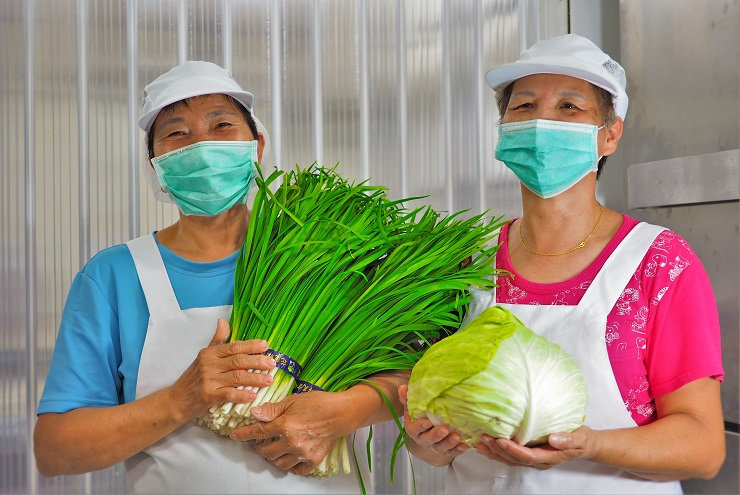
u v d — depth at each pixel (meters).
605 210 1.53
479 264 1.54
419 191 2.38
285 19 2.32
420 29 2.40
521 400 1.17
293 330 1.42
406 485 2.31
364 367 1.46
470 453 1.48
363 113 2.36
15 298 2.14
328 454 1.45
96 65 2.20
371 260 1.49
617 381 1.36
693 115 1.93
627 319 1.37
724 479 1.88
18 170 2.16
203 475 1.42
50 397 1.42
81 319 1.47
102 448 1.35
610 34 2.43
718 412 1.32
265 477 1.43
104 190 2.19
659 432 1.27
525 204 1.55
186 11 2.26
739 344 1.81
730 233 1.82
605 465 1.37
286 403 1.37
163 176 1.51
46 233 2.15
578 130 1.47
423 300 1.51
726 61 1.82
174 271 1.52
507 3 2.44
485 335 1.24
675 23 1.98
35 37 2.17
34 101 2.17
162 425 1.35
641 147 2.13
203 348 1.41
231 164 1.49
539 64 1.47
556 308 1.42
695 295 1.35
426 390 1.24
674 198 1.97
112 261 1.52
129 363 1.46
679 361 1.33
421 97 2.39
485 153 2.41
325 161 2.34
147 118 1.53
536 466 1.21
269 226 1.47
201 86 1.48
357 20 2.36
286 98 2.32
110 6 2.21
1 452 2.12
